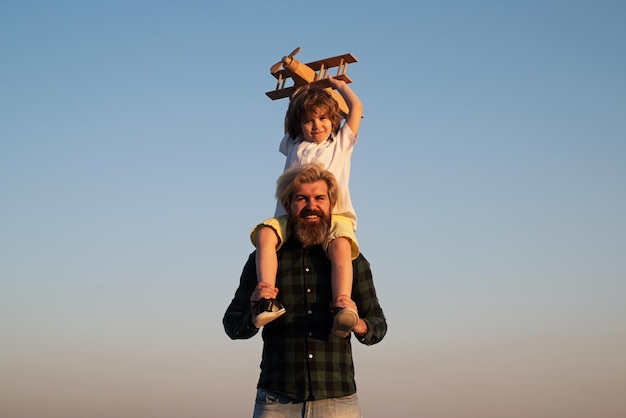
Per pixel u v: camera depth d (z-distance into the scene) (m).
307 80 4.36
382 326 3.13
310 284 3.09
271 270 3.06
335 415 2.98
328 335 3.03
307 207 3.11
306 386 2.97
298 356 3.01
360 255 3.24
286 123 4.09
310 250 3.15
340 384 3.01
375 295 3.22
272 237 3.15
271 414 3.02
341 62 4.32
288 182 3.18
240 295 3.22
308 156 3.82
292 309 3.07
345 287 3.00
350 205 3.48
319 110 3.87
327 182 3.18
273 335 3.08
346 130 3.92
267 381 3.04
